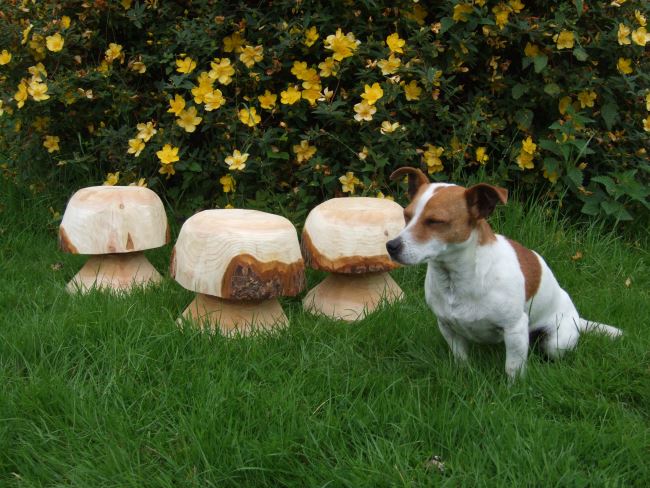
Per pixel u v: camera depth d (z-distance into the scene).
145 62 2.86
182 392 2.14
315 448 2.01
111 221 2.58
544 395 2.18
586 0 2.88
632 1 2.89
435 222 2.14
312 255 2.56
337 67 2.73
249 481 1.97
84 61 2.94
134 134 2.89
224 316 2.42
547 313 2.32
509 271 2.20
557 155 2.88
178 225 2.93
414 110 2.80
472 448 2.01
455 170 2.87
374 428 2.06
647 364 2.27
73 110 2.92
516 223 2.82
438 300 2.26
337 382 2.19
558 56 2.90
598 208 2.88
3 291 2.56
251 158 2.83
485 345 2.38
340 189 2.86
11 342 2.27
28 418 2.09
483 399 2.13
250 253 2.36
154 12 2.91
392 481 1.94
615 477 1.95
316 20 2.77
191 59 2.80
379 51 2.80
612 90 2.93
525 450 1.99
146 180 2.90
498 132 2.92
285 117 2.81
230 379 2.17
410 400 2.12
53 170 3.03
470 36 2.78
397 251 2.14
